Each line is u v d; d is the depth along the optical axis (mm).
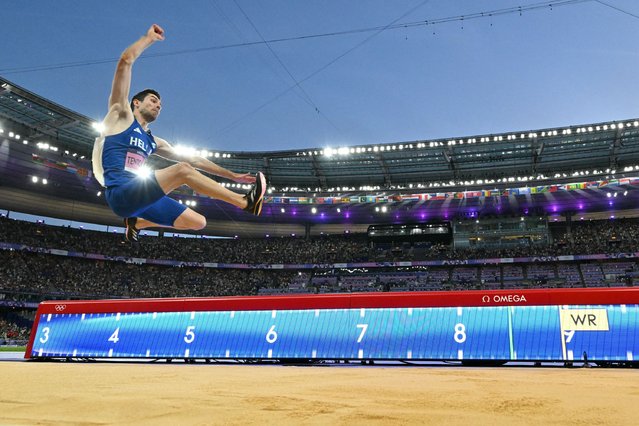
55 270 56969
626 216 63500
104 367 11961
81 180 54531
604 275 55781
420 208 64312
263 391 5445
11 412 3994
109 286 58625
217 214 66312
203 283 63875
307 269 66125
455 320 14672
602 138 49312
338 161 57188
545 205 61781
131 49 5867
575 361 13656
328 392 5352
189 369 11039
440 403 4438
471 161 56469
